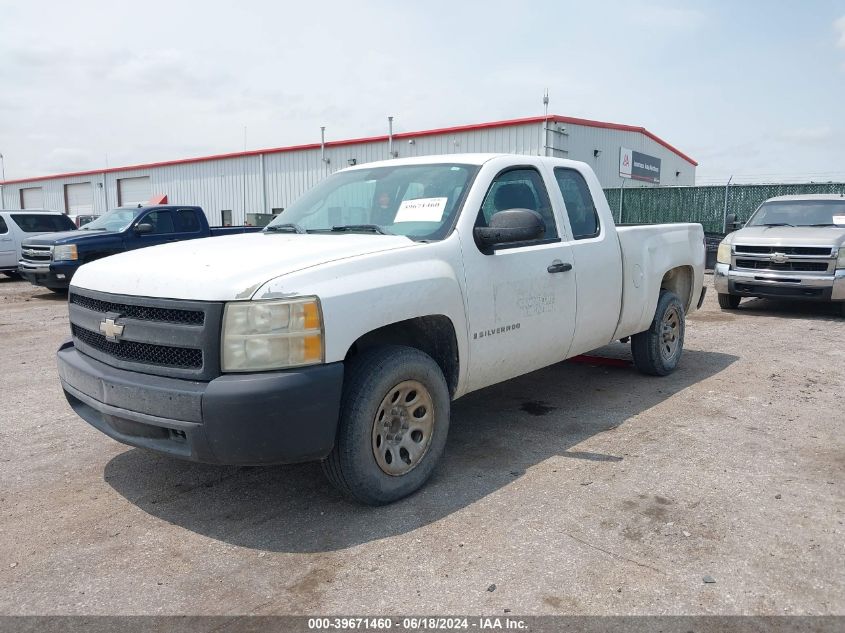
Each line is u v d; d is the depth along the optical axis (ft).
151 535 11.25
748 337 28.27
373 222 14.37
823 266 32.42
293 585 9.70
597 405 18.15
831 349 25.64
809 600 9.15
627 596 9.27
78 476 13.76
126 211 46.80
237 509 12.17
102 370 11.62
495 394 19.29
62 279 42.06
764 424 16.48
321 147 96.43
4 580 9.93
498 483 13.05
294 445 10.40
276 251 11.89
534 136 79.87
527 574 9.85
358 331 11.02
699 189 72.23
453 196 13.89
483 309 13.50
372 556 10.43
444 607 9.09
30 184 150.10
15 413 18.19
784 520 11.42
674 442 15.21
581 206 17.24
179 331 10.59
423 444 12.60
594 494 12.48
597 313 16.94
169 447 10.79
